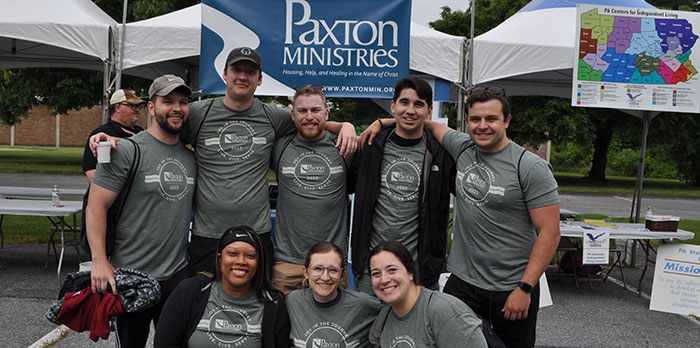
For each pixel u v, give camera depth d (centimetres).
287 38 563
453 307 249
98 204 277
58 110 1983
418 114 293
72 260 675
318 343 267
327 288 261
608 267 769
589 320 518
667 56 585
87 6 613
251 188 304
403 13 566
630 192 2044
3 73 2139
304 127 301
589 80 582
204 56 558
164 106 279
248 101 306
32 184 1452
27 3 561
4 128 4109
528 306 275
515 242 280
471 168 287
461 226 295
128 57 570
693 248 551
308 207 310
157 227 285
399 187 302
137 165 280
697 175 2750
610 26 579
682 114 2148
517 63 598
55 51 781
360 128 651
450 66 595
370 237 308
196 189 306
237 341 260
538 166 272
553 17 655
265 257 270
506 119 278
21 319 450
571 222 650
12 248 730
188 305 260
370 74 570
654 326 504
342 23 564
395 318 259
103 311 266
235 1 558
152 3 1597
